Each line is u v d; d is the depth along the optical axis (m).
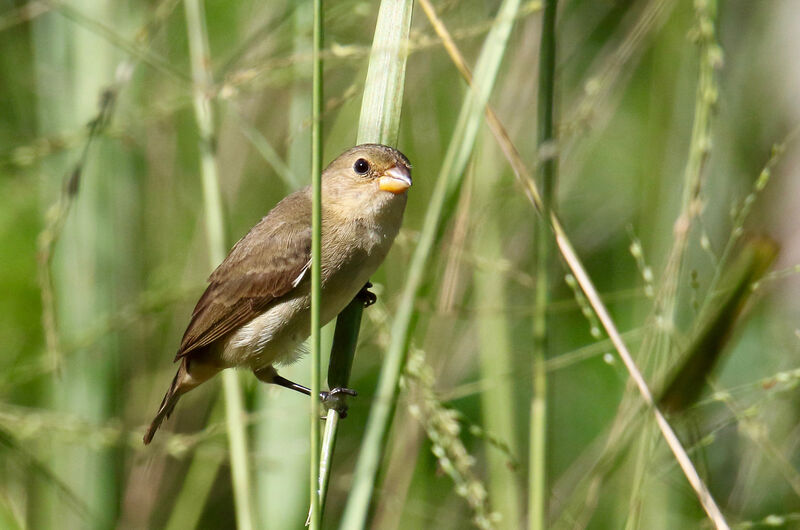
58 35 12.29
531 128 11.64
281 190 12.81
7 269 12.41
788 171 11.72
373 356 12.74
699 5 7.79
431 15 7.39
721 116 11.94
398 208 8.80
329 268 8.70
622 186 13.62
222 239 9.34
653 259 10.80
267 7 12.00
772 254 6.96
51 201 12.41
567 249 7.14
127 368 12.28
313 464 5.52
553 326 12.68
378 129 8.60
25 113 13.32
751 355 11.14
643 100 13.95
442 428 8.06
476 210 10.06
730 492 10.56
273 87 11.88
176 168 12.95
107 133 10.37
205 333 9.16
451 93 12.48
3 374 11.29
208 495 12.41
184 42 12.73
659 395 7.12
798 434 9.88
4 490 10.32
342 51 8.83
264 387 9.98
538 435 7.01
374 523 10.15
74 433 9.77
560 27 11.90
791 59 12.30
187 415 12.52
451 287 8.93
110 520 11.28
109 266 11.94
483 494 7.94
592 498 8.13
